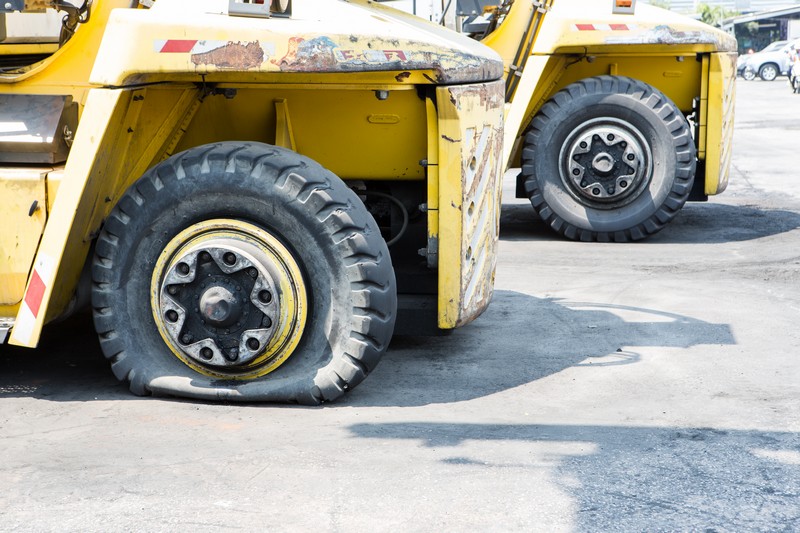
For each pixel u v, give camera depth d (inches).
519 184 355.6
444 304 163.9
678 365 181.0
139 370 159.5
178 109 162.7
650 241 319.9
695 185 345.7
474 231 167.5
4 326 155.8
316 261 152.4
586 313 220.7
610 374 175.8
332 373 154.0
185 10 153.1
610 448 139.1
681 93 348.8
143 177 155.1
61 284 157.6
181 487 126.0
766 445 140.4
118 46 145.6
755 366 180.1
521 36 312.8
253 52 145.3
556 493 123.7
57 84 159.0
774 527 114.8
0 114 156.6
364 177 178.5
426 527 114.6
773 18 2684.5
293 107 168.9
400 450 138.0
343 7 159.0
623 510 119.1
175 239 154.1
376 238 153.9
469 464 132.9
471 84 162.9
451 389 167.2
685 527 114.8
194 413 153.6
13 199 153.9
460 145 158.4
